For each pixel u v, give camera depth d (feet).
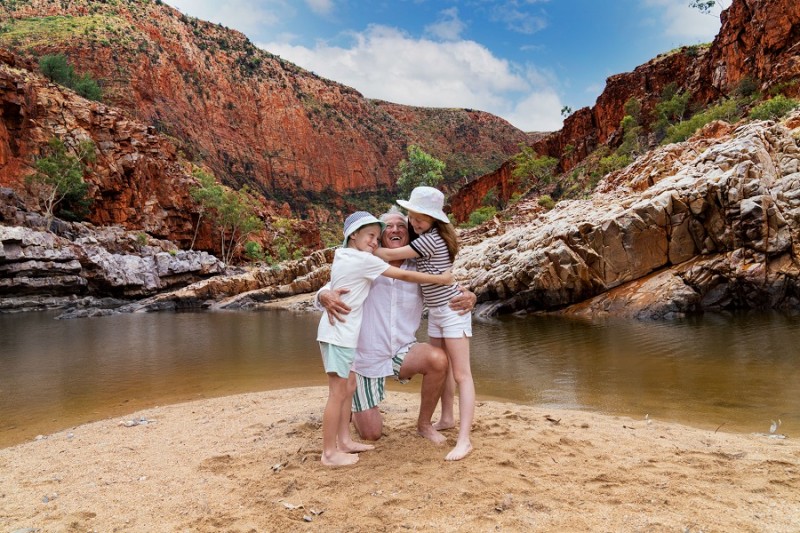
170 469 11.12
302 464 11.02
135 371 29.76
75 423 17.80
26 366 32.73
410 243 11.54
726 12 231.50
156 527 8.25
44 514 8.90
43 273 118.42
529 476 9.90
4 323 77.15
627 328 45.88
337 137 576.20
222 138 468.34
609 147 259.80
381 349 12.19
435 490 9.32
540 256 65.05
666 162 94.79
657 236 61.21
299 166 526.57
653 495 8.82
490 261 76.02
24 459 12.51
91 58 368.89
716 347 32.17
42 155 167.63
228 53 533.55
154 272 147.43
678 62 286.25
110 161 187.01
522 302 67.15
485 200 353.10
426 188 11.42
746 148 60.95
